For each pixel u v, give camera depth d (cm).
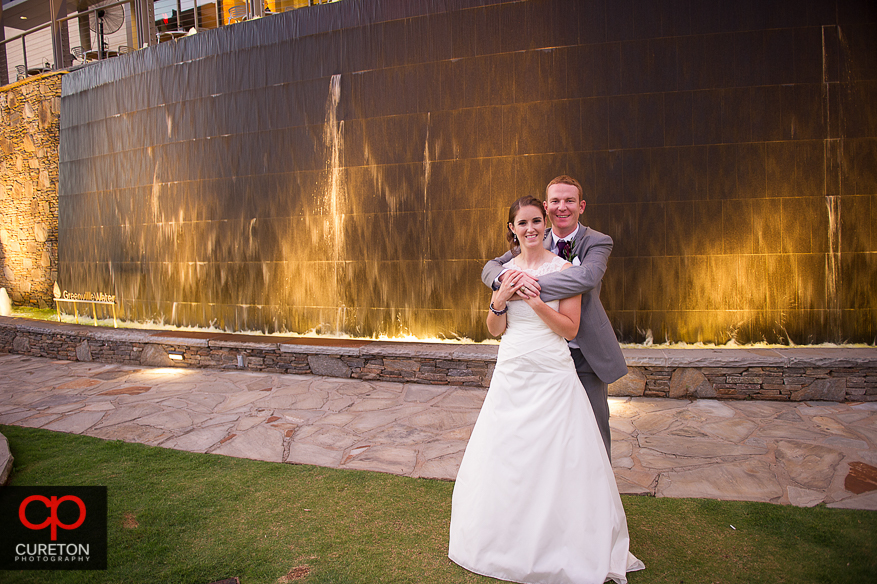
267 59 617
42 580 211
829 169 478
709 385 460
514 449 208
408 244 570
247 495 286
